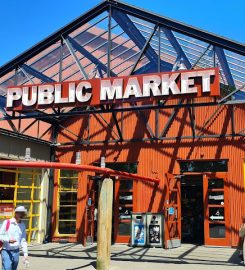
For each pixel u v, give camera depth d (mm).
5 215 13234
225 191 13906
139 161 15117
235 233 13547
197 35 11781
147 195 14766
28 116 12578
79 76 15367
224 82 14719
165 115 15203
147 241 13781
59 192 15867
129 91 11234
